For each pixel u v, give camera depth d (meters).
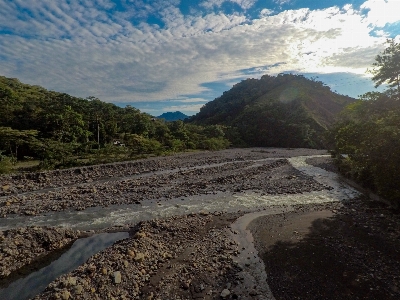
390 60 20.94
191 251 13.88
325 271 11.63
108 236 16.42
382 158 15.42
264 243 14.79
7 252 13.03
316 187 28.67
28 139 43.06
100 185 29.00
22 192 26.98
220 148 83.12
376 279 10.89
